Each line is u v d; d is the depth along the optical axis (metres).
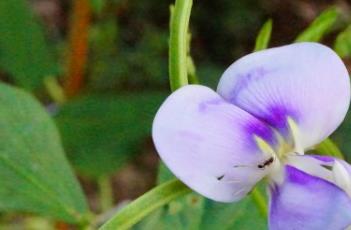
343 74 0.20
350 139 0.34
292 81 0.20
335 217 0.19
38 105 0.24
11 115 0.24
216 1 0.49
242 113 0.20
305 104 0.20
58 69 0.31
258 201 0.22
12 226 0.39
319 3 0.51
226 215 0.24
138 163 0.47
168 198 0.20
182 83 0.20
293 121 0.20
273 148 0.20
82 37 0.31
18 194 0.24
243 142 0.20
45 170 0.24
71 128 0.29
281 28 0.50
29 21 0.30
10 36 0.30
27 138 0.24
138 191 0.47
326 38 0.39
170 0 0.48
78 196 0.24
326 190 0.19
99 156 0.29
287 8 0.50
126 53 0.45
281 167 0.20
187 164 0.19
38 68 0.30
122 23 0.47
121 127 0.29
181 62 0.20
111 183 0.47
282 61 0.20
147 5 0.48
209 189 0.19
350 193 0.19
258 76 0.20
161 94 0.29
